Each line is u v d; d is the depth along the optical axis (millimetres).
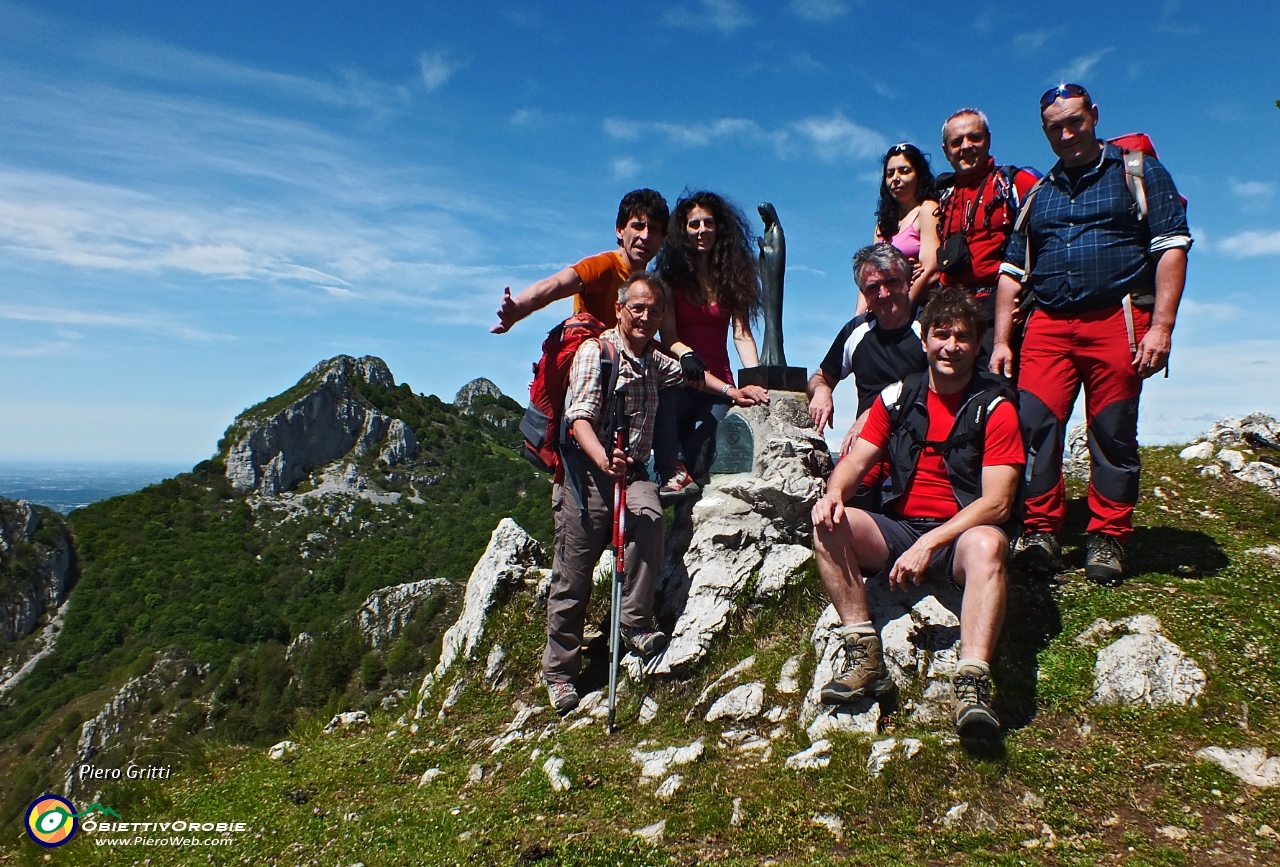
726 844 3516
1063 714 3840
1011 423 4043
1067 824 3268
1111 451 4652
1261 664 3895
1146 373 4352
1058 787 3426
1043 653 4188
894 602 4520
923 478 4309
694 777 4047
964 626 3750
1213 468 6918
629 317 5184
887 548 4242
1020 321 4996
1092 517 4777
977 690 3592
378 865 3838
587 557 5320
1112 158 4480
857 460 4352
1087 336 4598
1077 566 4895
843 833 3430
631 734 4766
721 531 5488
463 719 5777
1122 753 3557
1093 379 4648
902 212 6023
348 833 4270
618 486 5012
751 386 5922
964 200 5395
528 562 6770
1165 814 3242
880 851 3285
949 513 4262
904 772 3582
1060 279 4602
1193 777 3385
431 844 3943
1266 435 7473
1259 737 3539
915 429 4309
